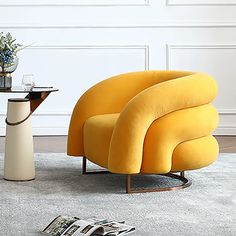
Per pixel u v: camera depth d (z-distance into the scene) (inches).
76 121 168.1
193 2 231.9
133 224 123.3
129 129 144.4
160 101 145.4
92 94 169.2
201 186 156.1
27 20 230.5
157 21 232.2
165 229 120.0
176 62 234.5
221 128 237.6
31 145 162.6
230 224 123.8
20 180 160.7
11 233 117.3
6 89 162.1
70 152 168.9
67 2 230.2
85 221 117.5
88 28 231.8
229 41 234.5
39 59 232.1
